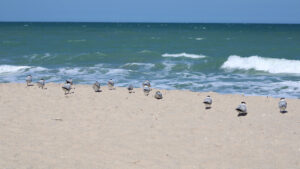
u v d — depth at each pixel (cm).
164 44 4753
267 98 1822
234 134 1283
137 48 4275
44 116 1476
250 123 1408
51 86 2136
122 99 1794
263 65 2841
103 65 3128
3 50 4097
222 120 1449
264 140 1220
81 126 1355
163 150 1130
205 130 1327
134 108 1622
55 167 983
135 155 1085
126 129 1329
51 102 1712
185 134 1283
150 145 1172
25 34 6981
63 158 1048
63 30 9162
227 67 2936
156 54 3600
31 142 1177
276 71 2730
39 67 2983
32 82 2339
